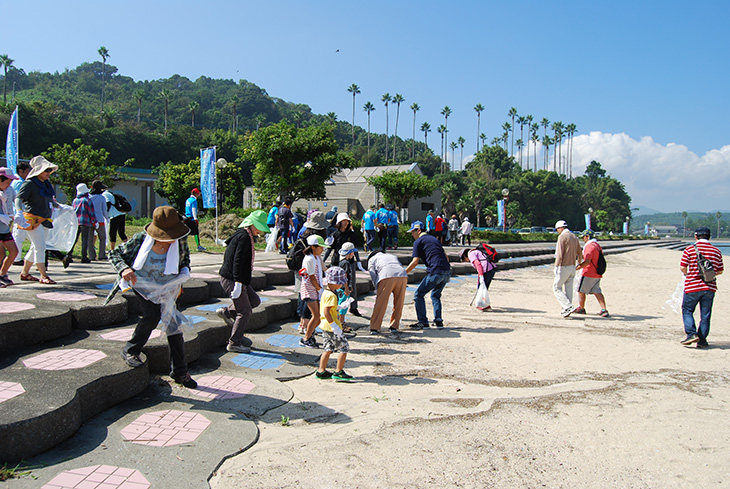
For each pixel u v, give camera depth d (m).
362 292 11.14
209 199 17.77
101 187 10.26
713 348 7.08
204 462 3.31
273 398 4.62
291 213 15.79
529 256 24.25
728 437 3.97
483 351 6.78
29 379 3.84
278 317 8.00
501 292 13.00
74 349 4.71
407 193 40.19
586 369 5.97
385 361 6.23
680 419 4.34
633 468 3.44
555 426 4.17
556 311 10.20
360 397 4.88
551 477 3.30
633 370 5.94
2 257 6.57
